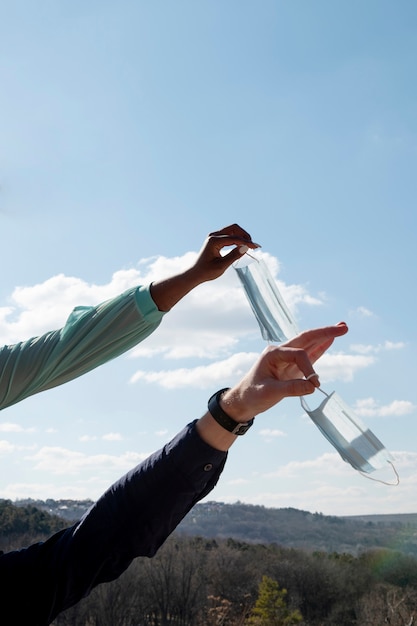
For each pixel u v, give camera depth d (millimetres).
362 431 1162
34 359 1578
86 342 1580
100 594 55469
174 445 1584
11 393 1598
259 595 62688
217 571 64375
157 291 1614
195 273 1589
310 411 1223
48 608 1622
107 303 1614
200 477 1573
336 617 63094
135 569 57844
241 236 1602
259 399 1418
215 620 58188
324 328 1429
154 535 1609
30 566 1637
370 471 1158
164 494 1577
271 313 1481
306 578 65000
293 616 59750
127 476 1630
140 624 56625
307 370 1310
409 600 60156
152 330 1638
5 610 1605
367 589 65000
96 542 1609
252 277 1488
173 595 57531
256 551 70375
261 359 1413
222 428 1528
